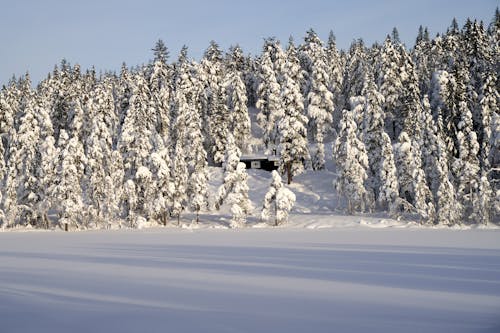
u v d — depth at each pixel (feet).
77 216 164.14
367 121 167.94
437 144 145.07
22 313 38.37
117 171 164.14
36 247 95.81
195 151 171.01
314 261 64.49
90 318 36.40
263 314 36.52
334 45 296.10
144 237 117.50
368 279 50.37
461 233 109.81
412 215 145.28
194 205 158.61
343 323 33.53
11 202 164.86
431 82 204.33
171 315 36.68
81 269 61.46
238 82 232.94
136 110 181.68
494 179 142.10
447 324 32.78
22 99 262.26
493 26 254.68
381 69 210.18
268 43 250.78
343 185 155.53
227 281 50.62
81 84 274.57
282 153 178.60
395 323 33.27
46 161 164.04
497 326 32.14
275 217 145.07
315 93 198.18
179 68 271.28
